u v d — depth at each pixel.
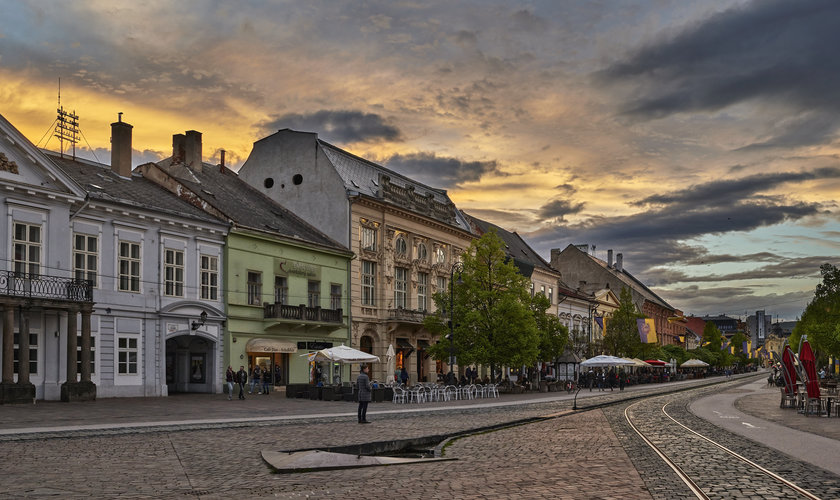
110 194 38.31
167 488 12.64
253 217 48.00
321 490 12.31
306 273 50.03
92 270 36.78
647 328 83.06
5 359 31.00
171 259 40.94
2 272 32.16
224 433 22.22
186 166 48.91
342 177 55.00
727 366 138.50
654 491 11.77
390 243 57.94
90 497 11.73
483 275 53.69
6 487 12.62
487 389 49.06
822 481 12.84
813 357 30.91
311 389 40.81
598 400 44.34
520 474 13.89
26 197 33.50
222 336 43.69
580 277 111.56
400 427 24.75
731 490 11.86
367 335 55.81
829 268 55.41
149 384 39.12
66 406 30.80
